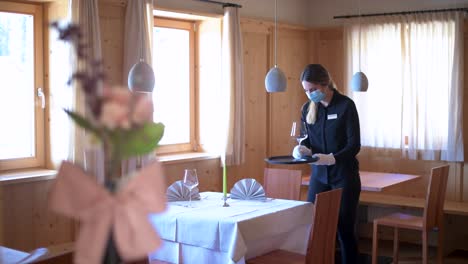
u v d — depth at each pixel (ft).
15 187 13.16
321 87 13.35
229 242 10.55
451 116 18.97
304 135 14.44
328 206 11.22
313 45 21.94
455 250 18.90
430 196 14.97
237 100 18.60
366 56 20.63
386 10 20.44
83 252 3.36
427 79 19.40
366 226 20.63
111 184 3.55
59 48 14.23
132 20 15.43
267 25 20.26
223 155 18.37
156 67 17.85
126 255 3.37
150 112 3.43
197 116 19.13
